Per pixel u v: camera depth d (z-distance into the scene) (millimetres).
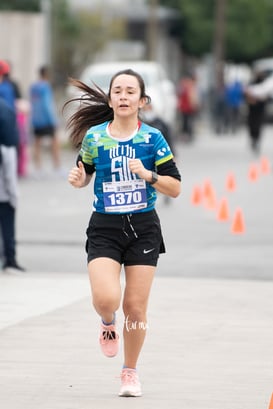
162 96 55688
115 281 13820
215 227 30875
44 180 44406
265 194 39500
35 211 34312
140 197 14039
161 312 19547
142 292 14031
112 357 15234
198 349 16906
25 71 56594
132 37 103500
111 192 14062
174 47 108688
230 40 105062
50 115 45062
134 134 14055
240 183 43500
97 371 15609
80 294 21359
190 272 23875
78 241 28266
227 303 20438
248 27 105375
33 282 22641
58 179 44906
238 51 106125
